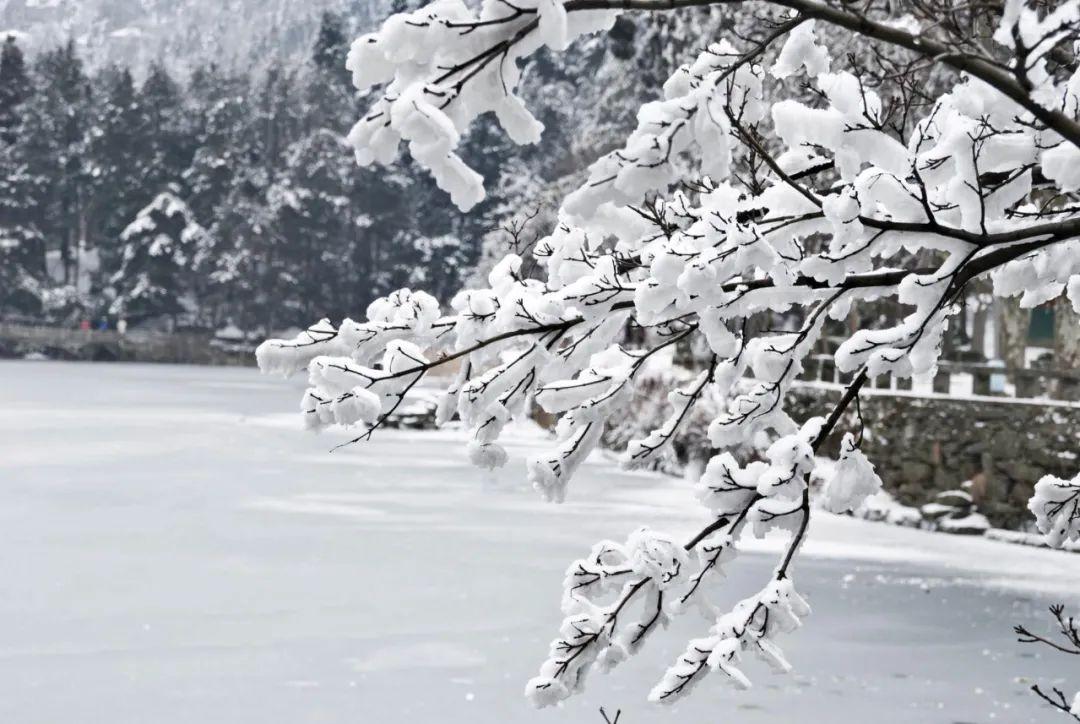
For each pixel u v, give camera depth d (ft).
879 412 85.51
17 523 70.74
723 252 10.69
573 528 73.41
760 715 36.35
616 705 37.27
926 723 35.50
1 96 392.27
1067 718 36.22
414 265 366.63
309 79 453.99
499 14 9.15
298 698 37.45
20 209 361.71
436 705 36.96
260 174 377.71
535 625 47.34
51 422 143.54
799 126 11.10
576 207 9.66
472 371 12.05
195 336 357.61
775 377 12.36
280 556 61.93
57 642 43.78
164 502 81.41
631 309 12.09
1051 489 14.05
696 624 48.39
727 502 12.64
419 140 8.77
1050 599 56.03
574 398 12.42
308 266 366.43
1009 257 11.50
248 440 129.80
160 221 362.53
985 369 83.20
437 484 95.61
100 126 389.80
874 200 11.04
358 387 11.14
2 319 351.87
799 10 10.10
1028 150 10.96
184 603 50.37
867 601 53.93
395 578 56.49
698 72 12.39
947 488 81.30
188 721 35.04
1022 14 9.90
